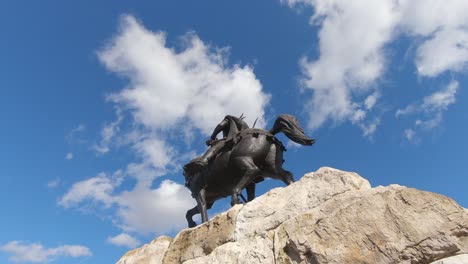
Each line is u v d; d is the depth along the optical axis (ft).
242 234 23.20
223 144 31.83
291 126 30.55
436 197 19.25
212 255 23.09
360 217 19.75
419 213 18.94
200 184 32.58
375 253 18.61
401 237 18.52
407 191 19.79
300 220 21.47
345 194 21.22
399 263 18.02
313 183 22.99
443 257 17.76
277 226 22.41
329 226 20.16
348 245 19.26
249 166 29.86
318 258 19.45
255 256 21.61
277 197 23.85
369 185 22.26
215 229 24.72
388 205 19.61
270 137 31.24
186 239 25.98
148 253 27.40
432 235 18.13
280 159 31.37
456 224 18.21
